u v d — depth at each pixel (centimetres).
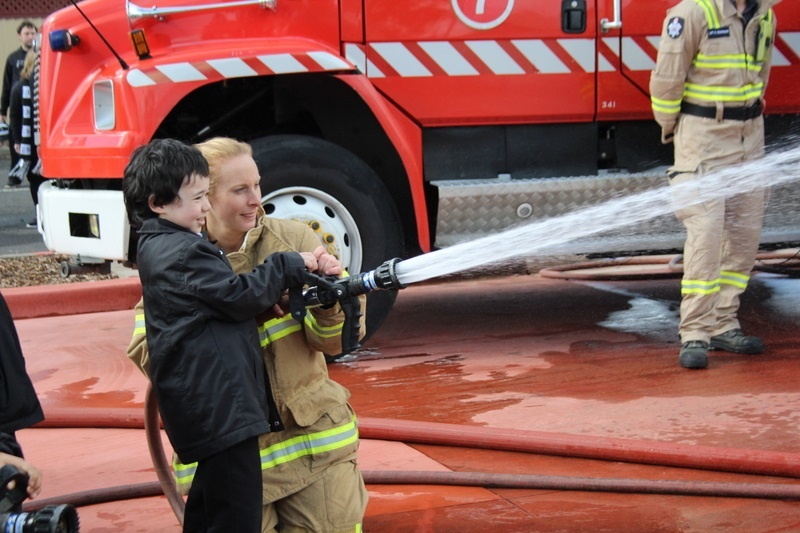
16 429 351
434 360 707
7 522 324
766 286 947
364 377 668
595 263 1073
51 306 951
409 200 737
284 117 718
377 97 680
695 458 475
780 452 475
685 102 656
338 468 361
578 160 736
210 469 325
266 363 354
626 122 745
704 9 634
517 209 712
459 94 704
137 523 438
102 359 757
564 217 641
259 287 325
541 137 730
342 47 686
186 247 323
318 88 704
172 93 646
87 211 670
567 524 422
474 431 519
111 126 658
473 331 796
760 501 439
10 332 349
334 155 681
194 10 667
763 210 677
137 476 500
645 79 726
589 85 720
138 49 654
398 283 344
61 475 506
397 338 781
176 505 412
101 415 582
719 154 647
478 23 699
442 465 496
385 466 495
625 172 743
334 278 348
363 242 696
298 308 340
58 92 690
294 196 683
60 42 678
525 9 704
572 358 696
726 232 682
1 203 1540
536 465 493
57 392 666
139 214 339
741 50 641
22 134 1204
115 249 655
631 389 612
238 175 355
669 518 425
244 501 323
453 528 422
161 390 326
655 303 883
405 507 446
